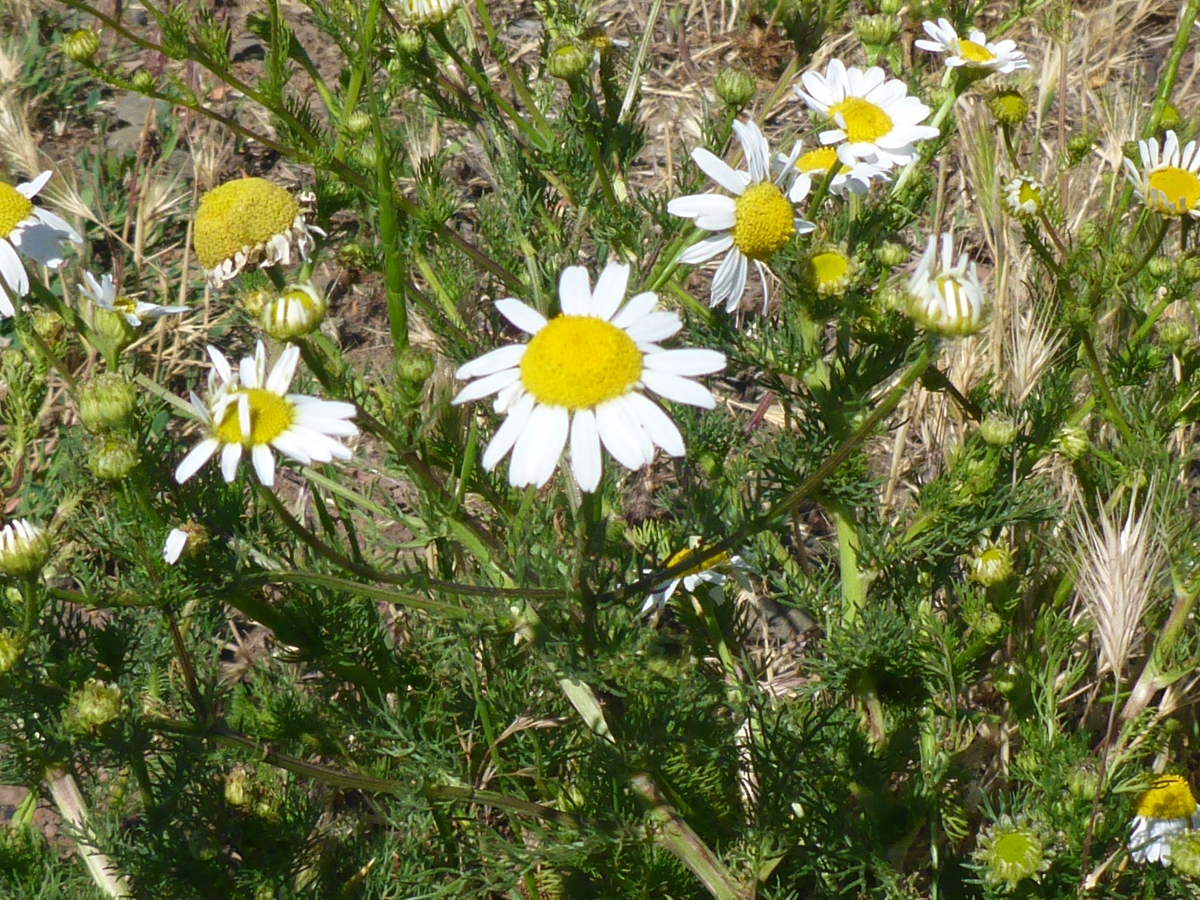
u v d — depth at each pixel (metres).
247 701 0.35
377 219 0.37
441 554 0.35
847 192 0.36
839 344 0.33
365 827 0.35
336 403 0.27
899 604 0.35
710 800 0.34
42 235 0.32
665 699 0.31
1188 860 0.30
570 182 0.36
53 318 0.36
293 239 0.33
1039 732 0.33
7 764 0.31
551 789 0.33
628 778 0.31
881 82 0.33
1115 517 0.35
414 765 0.31
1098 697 0.37
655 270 0.32
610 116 0.37
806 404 0.34
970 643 0.33
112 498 0.32
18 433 0.37
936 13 0.38
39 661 0.30
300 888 0.33
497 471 0.34
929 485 0.34
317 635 0.33
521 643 0.34
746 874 0.32
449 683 0.35
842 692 0.36
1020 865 0.30
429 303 0.37
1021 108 0.37
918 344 0.33
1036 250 0.35
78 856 0.35
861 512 0.38
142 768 0.31
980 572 0.33
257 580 0.29
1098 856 0.31
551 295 0.34
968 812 0.34
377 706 0.33
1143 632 0.37
